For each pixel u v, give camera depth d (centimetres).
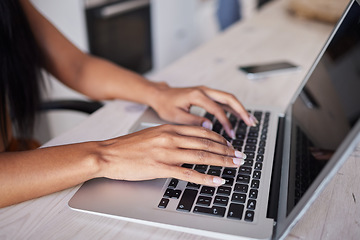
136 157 59
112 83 94
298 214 47
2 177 56
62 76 101
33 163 59
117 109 90
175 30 310
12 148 99
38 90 99
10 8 86
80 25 215
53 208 57
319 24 147
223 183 57
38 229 53
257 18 159
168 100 83
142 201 56
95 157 60
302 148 61
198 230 51
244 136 74
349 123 47
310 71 78
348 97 51
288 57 117
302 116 70
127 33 258
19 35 90
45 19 101
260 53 122
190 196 56
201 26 343
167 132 62
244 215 52
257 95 95
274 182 60
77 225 54
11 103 94
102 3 228
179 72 110
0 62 88
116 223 54
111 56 250
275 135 74
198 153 59
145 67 287
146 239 51
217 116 76
